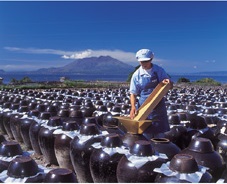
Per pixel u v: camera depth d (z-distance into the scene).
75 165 5.60
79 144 5.49
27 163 4.17
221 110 9.44
